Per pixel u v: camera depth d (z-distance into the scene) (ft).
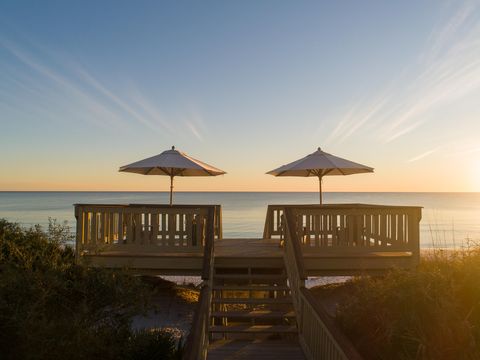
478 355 14.43
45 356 14.89
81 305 18.07
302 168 37.29
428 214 224.94
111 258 31.78
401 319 15.76
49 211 234.17
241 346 23.11
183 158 36.94
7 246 24.68
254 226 156.66
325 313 17.89
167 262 32.04
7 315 14.82
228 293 38.83
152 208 31.96
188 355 13.10
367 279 23.07
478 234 134.92
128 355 18.13
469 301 17.17
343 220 31.94
